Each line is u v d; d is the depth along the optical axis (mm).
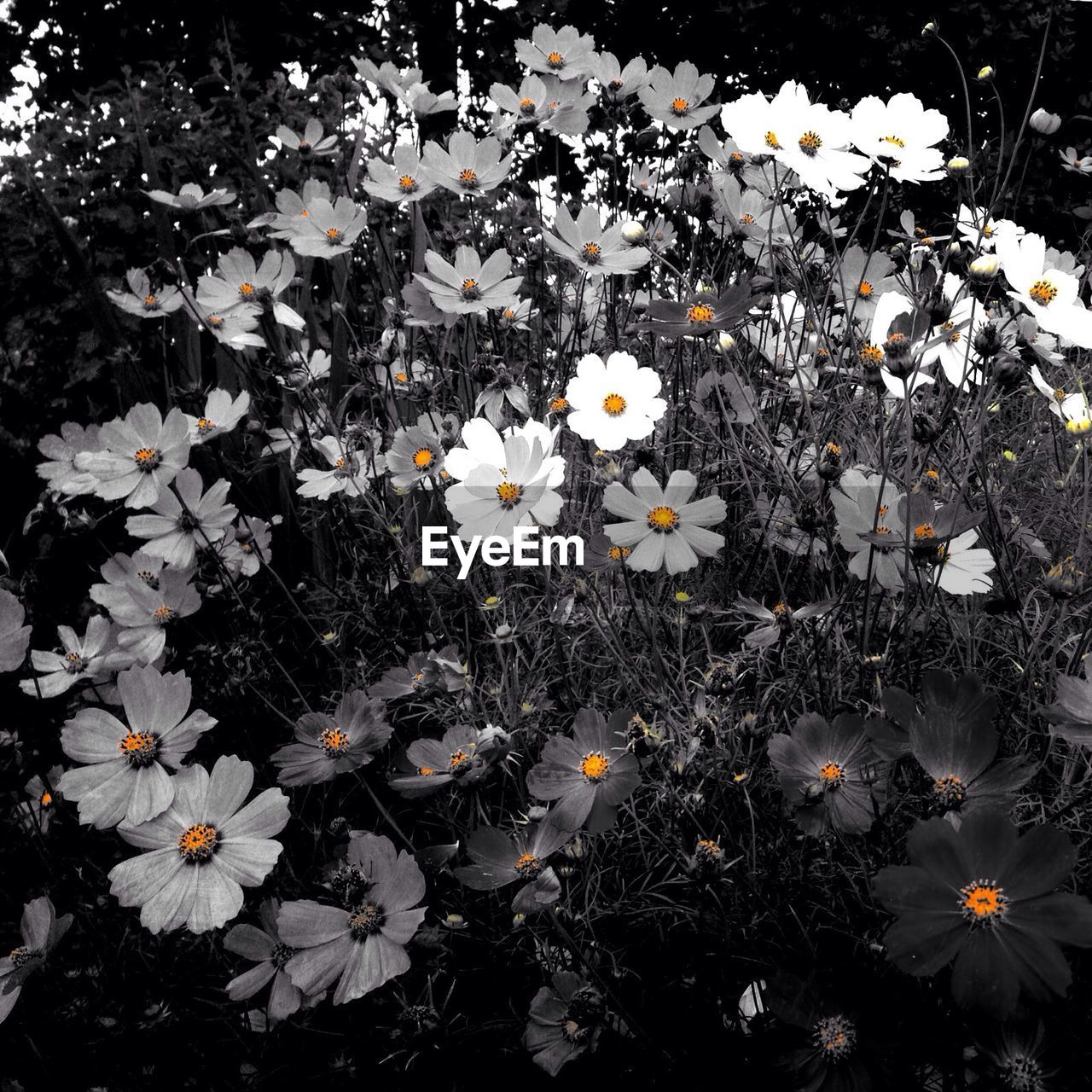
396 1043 646
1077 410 663
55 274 1334
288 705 834
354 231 895
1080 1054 497
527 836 598
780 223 909
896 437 759
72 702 839
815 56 2332
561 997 584
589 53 940
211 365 1280
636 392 675
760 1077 543
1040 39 2082
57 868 748
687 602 718
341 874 571
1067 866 449
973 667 658
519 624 771
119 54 2828
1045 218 1982
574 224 843
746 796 582
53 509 796
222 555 802
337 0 2809
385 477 881
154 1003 675
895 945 453
